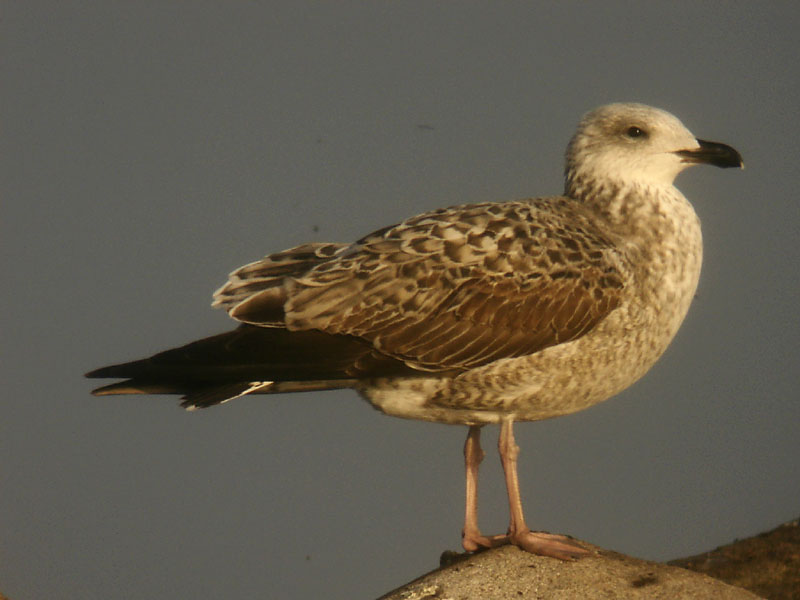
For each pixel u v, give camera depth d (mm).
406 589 10883
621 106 12539
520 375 11398
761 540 14680
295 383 11758
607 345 11539
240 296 11656
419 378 11453
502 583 10828
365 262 11375
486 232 11430
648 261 11805
